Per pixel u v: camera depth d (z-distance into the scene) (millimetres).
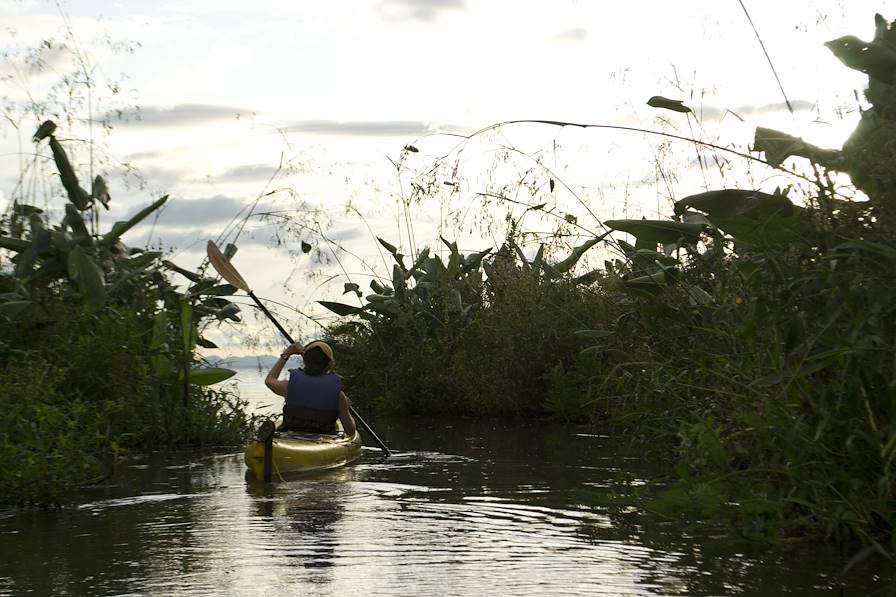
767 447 5848
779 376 5324
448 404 16031
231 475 8711
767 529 5496
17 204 13086
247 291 12664
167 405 11547
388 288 17859
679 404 7348
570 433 12328
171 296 13023
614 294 10289
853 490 5223
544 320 14453
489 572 4816
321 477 8523
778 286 5652
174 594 4402
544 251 11391
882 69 6031
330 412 9734
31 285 11961
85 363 10406
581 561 5062
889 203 5336
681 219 8156
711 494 5637
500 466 9141
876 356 5070
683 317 7242
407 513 6602
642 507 6398
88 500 7258
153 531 5961
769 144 6398
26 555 5250
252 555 5223
